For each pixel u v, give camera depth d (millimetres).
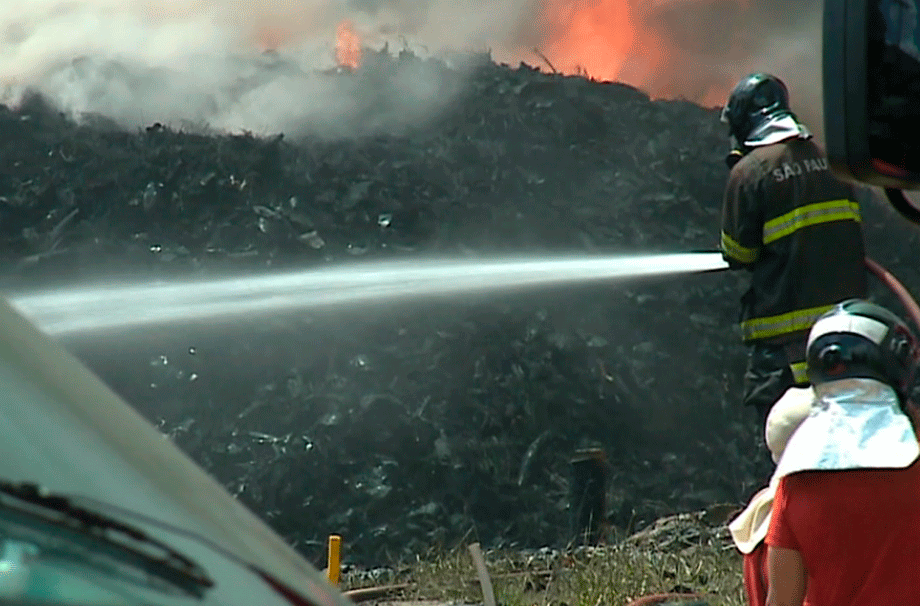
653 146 62344
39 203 53281
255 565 4523
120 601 4121
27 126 56000
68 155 54938
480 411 49969
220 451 47188
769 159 18734
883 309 12273
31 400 4426
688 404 53500
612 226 58656
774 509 12125
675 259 22984
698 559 24531
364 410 48719
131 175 54344
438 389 50312
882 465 11656
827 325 12141
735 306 57875
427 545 44750
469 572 24672
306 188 55500
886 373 12094
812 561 11875
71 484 4301
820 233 18562
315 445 47469
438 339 51594
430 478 47531
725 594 22328
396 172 57375
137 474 4480
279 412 48406
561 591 23297
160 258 51219
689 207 60375
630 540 28484
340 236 54188
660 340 55062
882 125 7660
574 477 30297
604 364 53031
